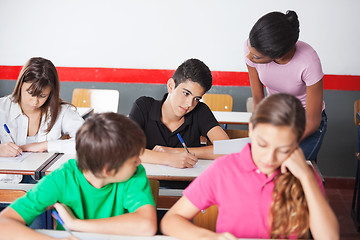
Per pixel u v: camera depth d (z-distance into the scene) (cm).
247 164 116
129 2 365
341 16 354
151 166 179
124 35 372
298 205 110
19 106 193
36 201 118
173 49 374
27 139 199
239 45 370
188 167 179
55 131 200
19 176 195
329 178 369
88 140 108
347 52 360
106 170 109
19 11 367
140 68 379
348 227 273
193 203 119
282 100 100
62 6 367
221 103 331
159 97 384
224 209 118
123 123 110
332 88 365
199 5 363
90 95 331
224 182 117
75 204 124
